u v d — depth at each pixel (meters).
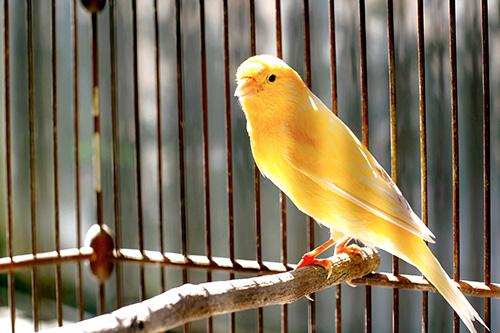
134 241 1.54
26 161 1.75
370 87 1.26
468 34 1.22
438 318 1.25
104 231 1.14
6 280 1.76
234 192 1.36
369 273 1.08
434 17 1.23
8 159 1.12
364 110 1.07
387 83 1.25
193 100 1.41
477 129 1.22
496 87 1.21
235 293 1.01
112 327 0.96
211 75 1.38
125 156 1.55
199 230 1.43
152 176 1.50
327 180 1.07
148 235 1.52
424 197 1.06
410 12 1.24
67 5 1.65
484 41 1.05
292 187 1.08
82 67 1.62
